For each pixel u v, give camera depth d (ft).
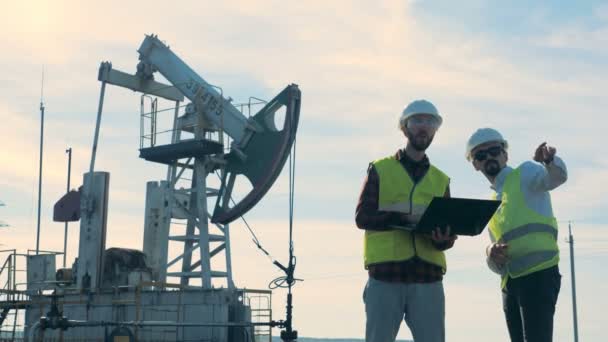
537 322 25.73
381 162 25.79
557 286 26.20
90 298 98.58
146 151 107.34
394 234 24.91
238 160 104.53
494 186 28.04
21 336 91.61
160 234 108.99
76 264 105.19
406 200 25.25
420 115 25.22
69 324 44.98
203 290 94.02
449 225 23.84
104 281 103.24
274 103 103.24
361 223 25.04
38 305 91.56
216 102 106.93
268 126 103.81
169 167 108.27
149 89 111.75
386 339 24.79
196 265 107.86
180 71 109.81
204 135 109.29
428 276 24.84
